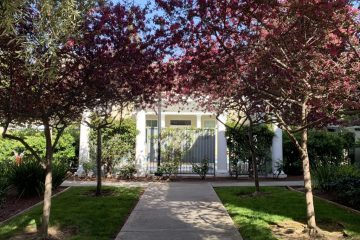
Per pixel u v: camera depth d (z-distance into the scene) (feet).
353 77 19.81
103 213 29.55
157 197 36.94
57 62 19.80
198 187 43.19
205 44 22.40
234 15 20.38
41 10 18.08
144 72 24.45
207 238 23.82
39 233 24.40
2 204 32.40
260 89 23.86
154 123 93.45
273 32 19.97
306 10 17.92
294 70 20.45
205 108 43.19
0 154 48.44
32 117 22.80
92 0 20.57
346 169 39.09
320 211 29.78
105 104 26.61
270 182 47.01
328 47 19.52
